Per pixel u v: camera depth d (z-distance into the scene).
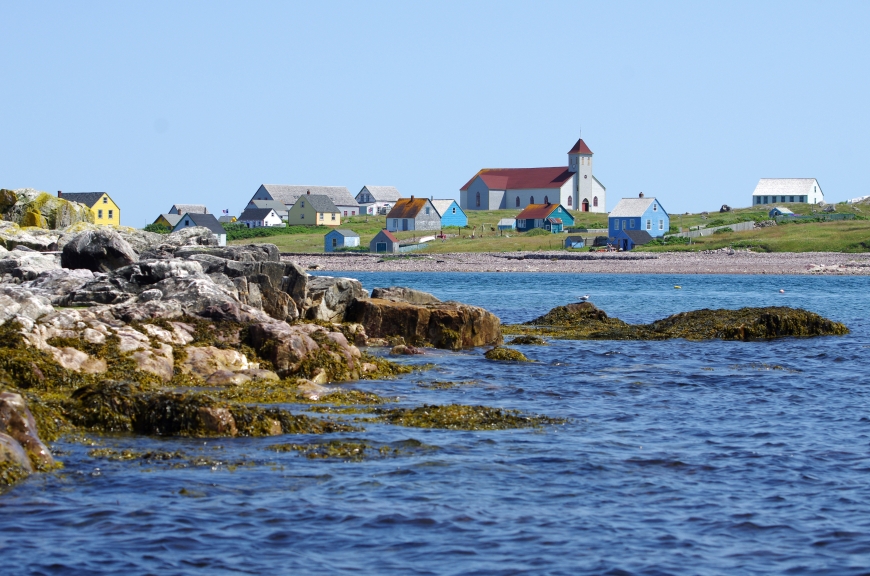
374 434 38.94
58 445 35.47
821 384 54.91
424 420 41.31
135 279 63.88
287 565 25.69
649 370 59.59
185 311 56.91
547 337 79.12
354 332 67.94
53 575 24.67
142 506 29.56
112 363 47.31
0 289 56.16
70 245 75.94
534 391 51.16
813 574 25.72
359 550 26.83
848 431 42.19
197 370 49.31
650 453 37.50
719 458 36.97
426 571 25.50
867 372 59.75
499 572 25.53
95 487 31.19
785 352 69.50
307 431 38.72
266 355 52.41
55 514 28.69
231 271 70.25
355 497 31.06
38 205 113.50
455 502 30.88
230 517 28.97
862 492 32.69
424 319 70.69
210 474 32.94
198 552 26.33
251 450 35.97
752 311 82.69
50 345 47.22
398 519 29.20
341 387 50.59
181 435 37.38
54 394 42.66
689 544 27.75
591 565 26.08
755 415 45.59
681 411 46.38
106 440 36.59
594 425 42.56
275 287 70.38
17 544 26.44
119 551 26.20
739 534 28.59
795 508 30.92
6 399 33.50
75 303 61.56
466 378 55.25
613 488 32.84
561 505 30.92
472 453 36.72
